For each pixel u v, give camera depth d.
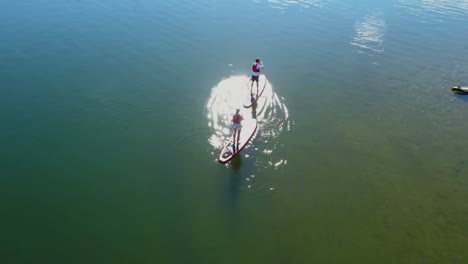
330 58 27.20
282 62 26.22
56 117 18.75
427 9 39.53
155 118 19.23
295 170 16.23
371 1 41.44
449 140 18.86
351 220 13.92
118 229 13.17
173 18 32.44
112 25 29.94
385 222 13.90
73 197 14.40
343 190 15.30
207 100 20.97
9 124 17.98
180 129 18.53
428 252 12.74
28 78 21.73
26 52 24.58
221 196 14.68
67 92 20.75
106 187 14.94
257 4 37.81
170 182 15.29
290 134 18.59
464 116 21.06
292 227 13.51
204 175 15.70
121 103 20.16
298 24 33.31
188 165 16.25
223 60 25.75
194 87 22.22
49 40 26.50
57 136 17.53
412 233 13.47
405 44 30.34
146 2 35.88
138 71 23.45
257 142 17.78
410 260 12.45
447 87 24.09
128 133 18.08
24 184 14.84
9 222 13.23
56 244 12.54
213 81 22.98
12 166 15.62
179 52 26.38
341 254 12.56
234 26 31.83
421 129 19.64
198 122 19.08
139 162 16.33
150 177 15.53
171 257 12.21
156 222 13.50
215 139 17.92
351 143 18.19
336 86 23.50
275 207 14.32
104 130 18.17
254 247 12.67
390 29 33.47
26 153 16.38
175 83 22.48
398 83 24.27
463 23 35.59
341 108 21.12
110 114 19.27
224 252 12.45
